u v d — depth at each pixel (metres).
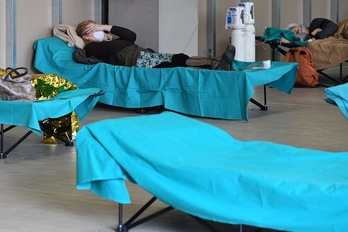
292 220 3.57
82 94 6.69
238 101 7.83
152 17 10.23
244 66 8.67
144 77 8.38
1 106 6.01
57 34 9.37
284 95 10.18
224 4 12.39
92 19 10.45
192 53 10.88
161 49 10.30
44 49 9.15
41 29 9.38
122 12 10.41
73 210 4.65
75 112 7.06
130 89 8.47
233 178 3.74
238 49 10.23
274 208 3.64
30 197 4.97
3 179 5.50
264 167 4.00
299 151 4.36
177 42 10.59
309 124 7.88
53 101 6.14
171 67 8.61
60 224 4.35
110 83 8.62
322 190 3.52
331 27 11.52
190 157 4.08
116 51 8.98
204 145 4.37
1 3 8.73
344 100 5.78
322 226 3.52
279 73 8.28
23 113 5.97
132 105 8.51
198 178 3.82
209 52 12.23
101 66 8.70
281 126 7.76
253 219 3.65
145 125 4.32
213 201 3.78
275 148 4.43
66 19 9.82
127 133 4.12
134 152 4.00
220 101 7.93
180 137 4.33
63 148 6.69
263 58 13.00
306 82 10.93
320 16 14.50
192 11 10.79
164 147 4.12
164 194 3.90
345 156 4.27
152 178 3.93
